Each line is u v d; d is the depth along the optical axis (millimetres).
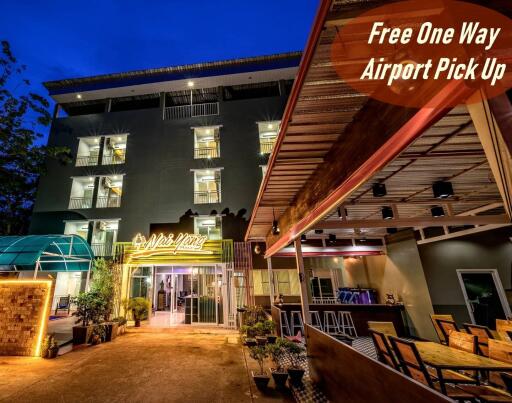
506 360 3629
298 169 4340
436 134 2629
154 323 12086
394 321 8406
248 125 16938
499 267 6211
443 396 1599
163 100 17953
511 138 1198
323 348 4215
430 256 7688
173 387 4887
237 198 15523
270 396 4492
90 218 15625
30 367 6055
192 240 12836
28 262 8578
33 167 11680
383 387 2359
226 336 9508
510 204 1196
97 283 9844
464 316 6738
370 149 2537
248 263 12586
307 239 10055
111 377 5406
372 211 5715
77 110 19750
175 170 16219
